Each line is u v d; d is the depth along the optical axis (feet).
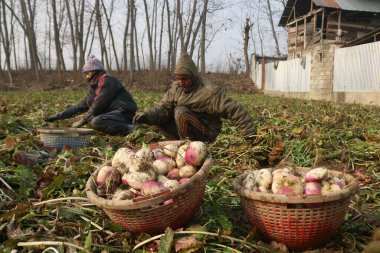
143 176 8.61
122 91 21.38
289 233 8.13
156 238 8.25
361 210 10.35
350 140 20.21
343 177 9.18
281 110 35.78
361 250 8.59
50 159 16.12
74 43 116.67
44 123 26.76
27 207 9.94
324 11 77.56
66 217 9.96
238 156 16.39
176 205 8.32
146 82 94.79
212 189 11.75
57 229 9.64
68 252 8.43
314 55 66.18
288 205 7.88
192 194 8.55
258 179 8.59
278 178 8.27
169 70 101.35
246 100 55.62
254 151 16.28
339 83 60.08
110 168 9.39
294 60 74.69
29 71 118.11
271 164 16.08
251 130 14.23
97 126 20.33
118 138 20.57
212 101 14.35
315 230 8.03
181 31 98.89
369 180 13.10
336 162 16.78
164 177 8.95
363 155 16.80
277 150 15.84
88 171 13.48
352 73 56.85
